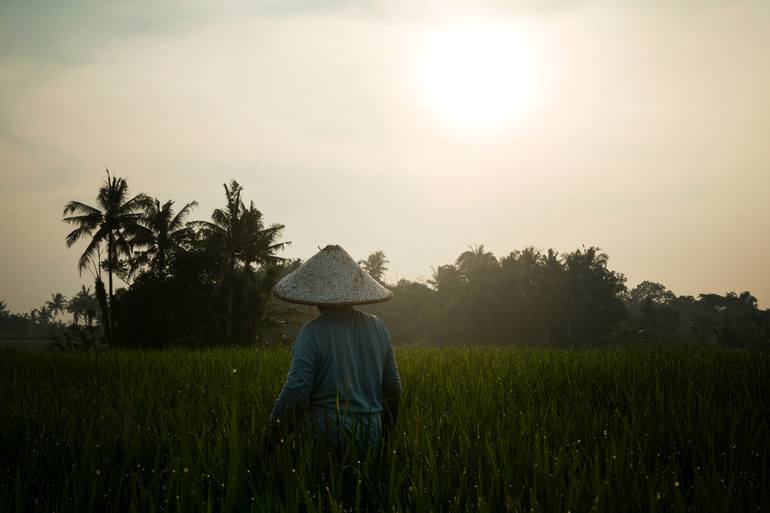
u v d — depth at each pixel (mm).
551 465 3473
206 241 42219
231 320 38156
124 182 49094
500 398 5797
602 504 2818
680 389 6648
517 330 73312
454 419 4492
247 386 6715
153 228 48531
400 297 89812
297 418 3654
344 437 3562
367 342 3922
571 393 6781
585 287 75000
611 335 53906
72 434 4090
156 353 15625
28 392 6973
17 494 2840
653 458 3922
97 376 9797
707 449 3895
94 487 2971
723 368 8398
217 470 3281
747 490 3066
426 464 3314
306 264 4043
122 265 48312
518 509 2770
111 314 46375
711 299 163625
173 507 2953
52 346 39594
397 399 4094
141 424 4523
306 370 3682
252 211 42500
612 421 4887
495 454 3568
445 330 75688
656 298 183375
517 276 76000
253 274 41438
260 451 3514
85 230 48000
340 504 2730
